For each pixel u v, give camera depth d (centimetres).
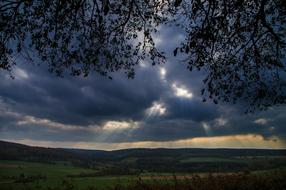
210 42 1085
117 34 1173
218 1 1048
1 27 1048
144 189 1700
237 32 1159
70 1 1009
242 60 1289
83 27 1130
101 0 1040
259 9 1121
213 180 1750
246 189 1662
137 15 1145
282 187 1606
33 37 1102
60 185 1866
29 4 1045
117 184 1819
